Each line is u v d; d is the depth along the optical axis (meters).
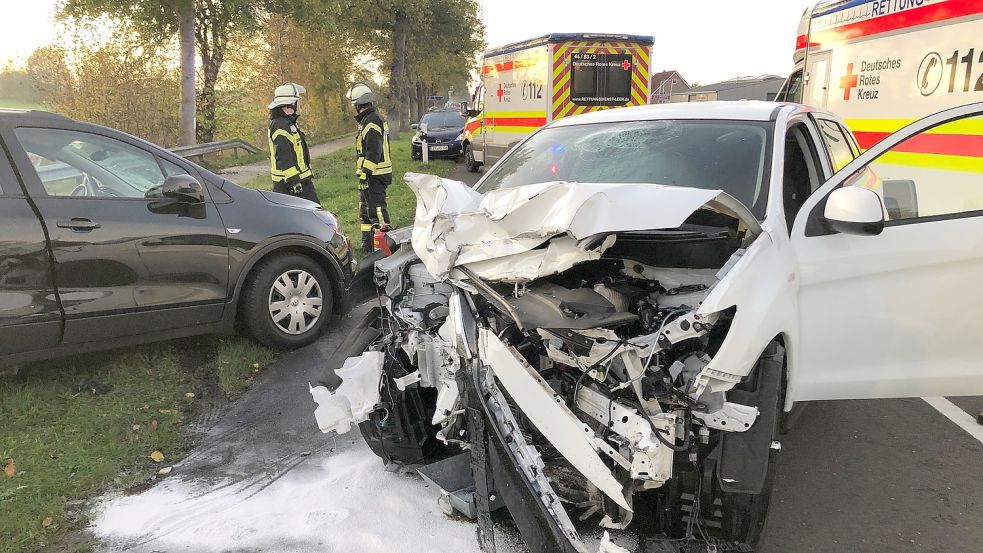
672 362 2.52
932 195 3.52
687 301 2.60
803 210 3.18
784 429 3.25
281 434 3.90
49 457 3.48
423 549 2.81
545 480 2.33
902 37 7.19
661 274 2.78
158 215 4.36
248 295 4.86
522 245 2.51
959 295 3.20
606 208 2.37
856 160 3.30
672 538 2.62
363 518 3.02
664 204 2.36
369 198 8.01
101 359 4.62
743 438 2.45
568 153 3.87
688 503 2.58
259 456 3.65
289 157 6.96
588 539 2.74
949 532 3.04
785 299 2.70
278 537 2.91
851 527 3.08
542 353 2.61
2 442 3.56
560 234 2.49
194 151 14.50
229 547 2.85
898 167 3.73
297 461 3.60
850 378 3.22
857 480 3.47
